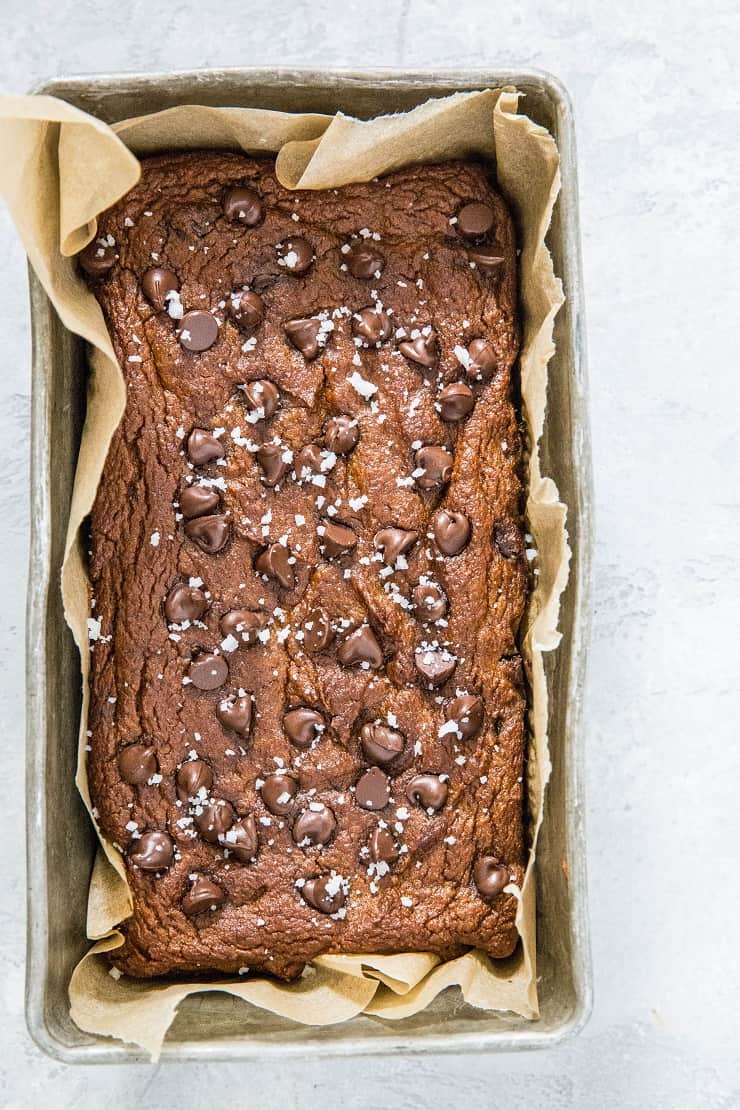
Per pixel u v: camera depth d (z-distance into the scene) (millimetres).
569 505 532
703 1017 602
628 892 604
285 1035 532
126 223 541
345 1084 596
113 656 542
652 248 606
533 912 551
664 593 607
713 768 606
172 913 540
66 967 534
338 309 545
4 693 595
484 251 544
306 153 540
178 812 541
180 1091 594
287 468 542
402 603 543
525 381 542
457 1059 600
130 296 541
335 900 538
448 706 542
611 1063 600
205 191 544
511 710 545
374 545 542
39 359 522
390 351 545
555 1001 539
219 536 538
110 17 599
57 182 524
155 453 541
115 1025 526
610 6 603
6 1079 593
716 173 606
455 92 531
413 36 601
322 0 600
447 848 542
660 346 606
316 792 542
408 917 541
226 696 542
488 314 546
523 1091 599
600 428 606
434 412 544
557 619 527
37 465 521
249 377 543
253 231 544
